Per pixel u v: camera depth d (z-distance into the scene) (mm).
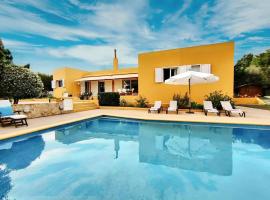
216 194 5352
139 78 21781
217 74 17969
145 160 7902
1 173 6648
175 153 8711
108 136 11664
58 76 36438
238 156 8180
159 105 17922
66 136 11633
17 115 11516
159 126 13289
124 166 7309
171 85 20141
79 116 15742
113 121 15477
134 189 5609
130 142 10430
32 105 14766
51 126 11602
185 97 18641
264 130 11234
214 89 18219
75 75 36938
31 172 6742
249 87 37812
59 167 7180
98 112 18484
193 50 18844
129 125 14016
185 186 5820
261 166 7207
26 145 9648
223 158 8016
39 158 8047
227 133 11297
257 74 37781
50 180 6160
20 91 13578
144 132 12242
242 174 6559
